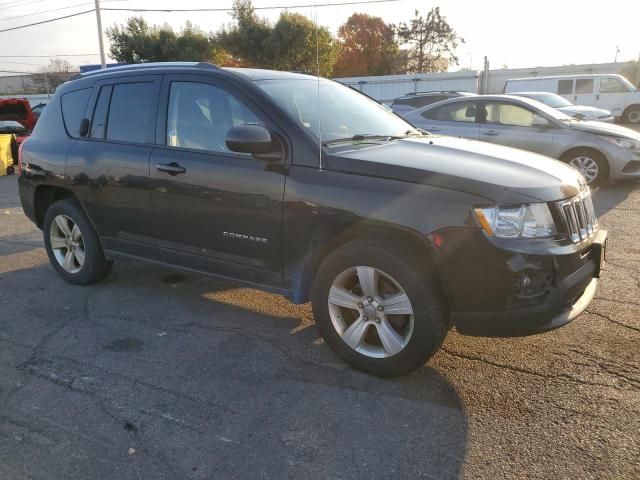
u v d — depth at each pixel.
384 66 51.56
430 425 2.75
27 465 2.51
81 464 2.51
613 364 3.26
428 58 58.53
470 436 2.65
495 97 9.18
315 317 3.38
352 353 3.26
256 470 2.45
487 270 2.77
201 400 3.03
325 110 3.84
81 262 4.86
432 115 9.61
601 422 2.72
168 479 2.40
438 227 2.83
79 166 4.45
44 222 5.00
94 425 2.81
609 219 6.72
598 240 3.19
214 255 3.78
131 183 4.09
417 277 2.92
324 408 2.92
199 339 3.79
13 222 7.93
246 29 34.69
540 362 3.31
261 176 3.41
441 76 27.48
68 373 3.35
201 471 2.45
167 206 3.91
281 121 3.41
